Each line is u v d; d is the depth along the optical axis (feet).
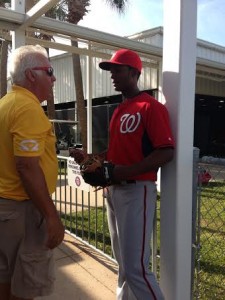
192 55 7.30
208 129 60.29
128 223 7.50
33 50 6.97
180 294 7.57
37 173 6.26
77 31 20.43
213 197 15.43
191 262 7.96
